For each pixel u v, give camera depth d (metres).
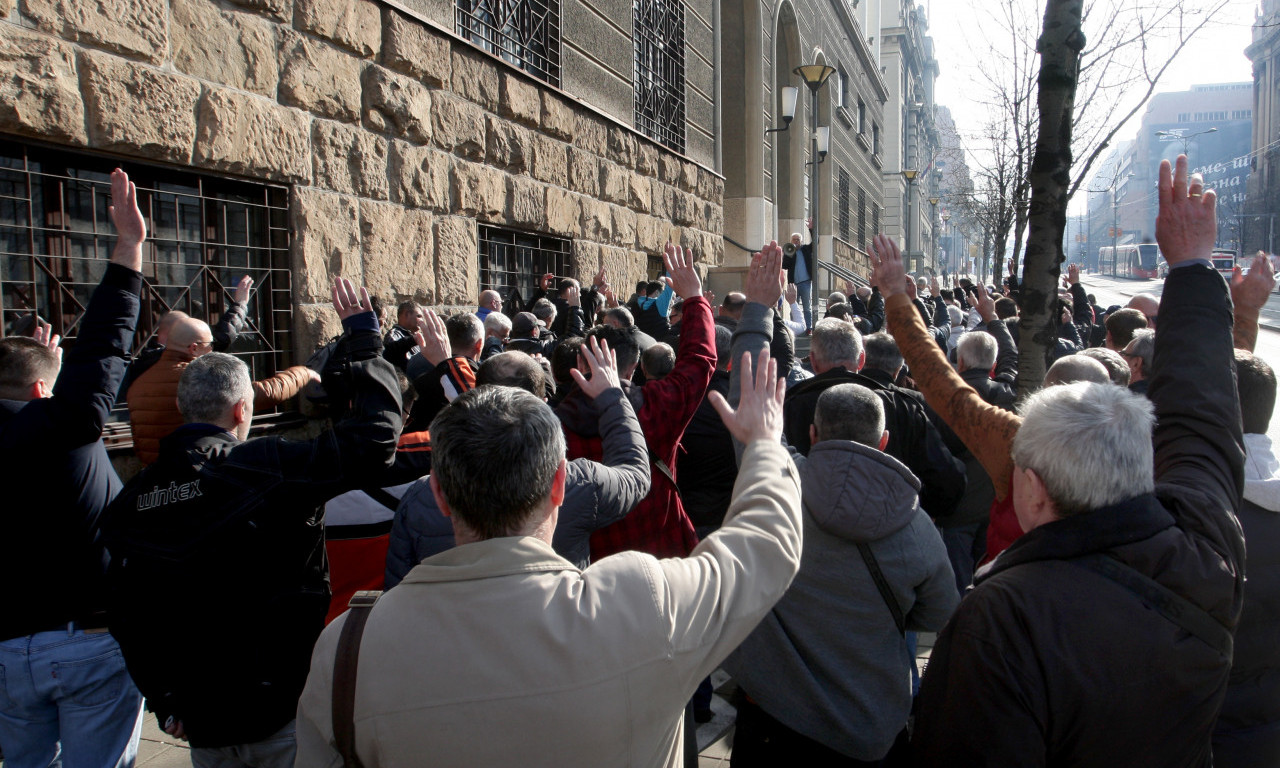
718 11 13.77
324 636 1.41
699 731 3.75
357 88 5.66
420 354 4.54
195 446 2.20
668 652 1.31
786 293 10.34
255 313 5.12
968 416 2.33
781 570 1.46
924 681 1.61
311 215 5.30
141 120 4.20
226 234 4.93
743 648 2.46
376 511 3.29
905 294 2.64
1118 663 1.42
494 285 7.67
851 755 2.36
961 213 27.78
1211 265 1.85
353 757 1.32
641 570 1.38
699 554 1.45
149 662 2.13
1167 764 1.45
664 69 11.66
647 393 2.81
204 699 2.11
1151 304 6.15
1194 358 1.77
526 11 8.02
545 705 1.27
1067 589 1.47
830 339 3.80
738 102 16.84
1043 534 1.54
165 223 4.57
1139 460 1.50
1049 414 1.57
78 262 4.20
